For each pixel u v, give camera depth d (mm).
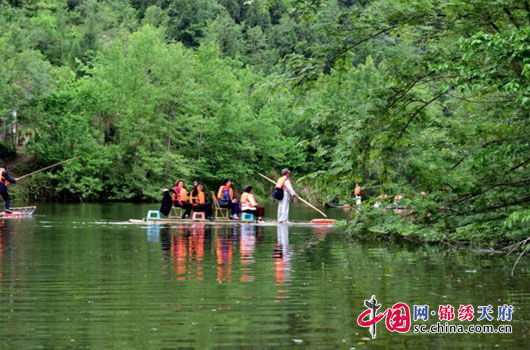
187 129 51656
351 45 14562
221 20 93250
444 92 13672
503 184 14344
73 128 42875
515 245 12703
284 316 7480
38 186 41625
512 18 12781
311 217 27266
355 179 14953
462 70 11820
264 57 83938
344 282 9586
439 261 11961
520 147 13008
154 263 11492
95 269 10750
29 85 43812
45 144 42656
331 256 12656
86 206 34719
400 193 15008
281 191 22016
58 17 77438
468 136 14820
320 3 14422
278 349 6250
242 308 7863
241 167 51312
